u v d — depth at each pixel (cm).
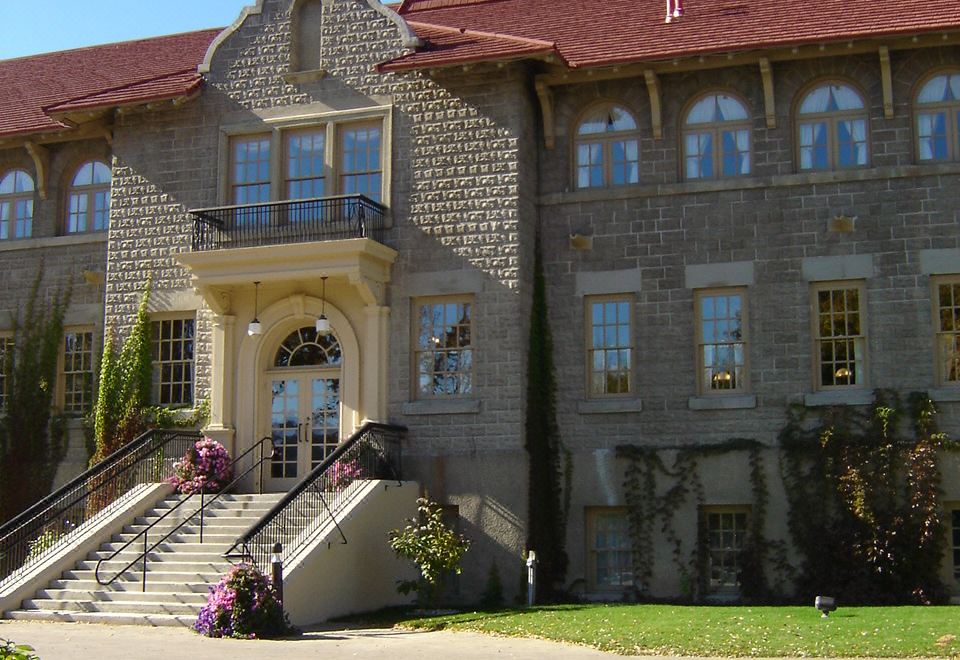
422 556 1986
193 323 2500
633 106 2366
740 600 2156
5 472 2584
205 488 2250
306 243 2272
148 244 2531
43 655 1458
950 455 2106
